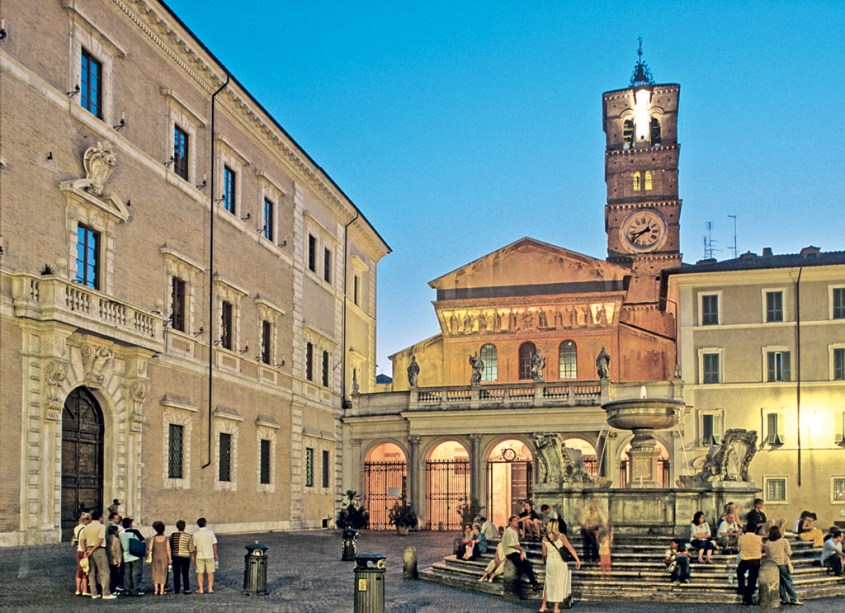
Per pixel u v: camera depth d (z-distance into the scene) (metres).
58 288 31.25
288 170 54.53
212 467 43.69
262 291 50.34
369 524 62.41
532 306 70.06
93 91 35.72
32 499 30.70
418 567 32.81
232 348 46.66
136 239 37.72
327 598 23.80
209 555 24.38
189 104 42.81
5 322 30.03
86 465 34.44
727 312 60.59
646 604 23.72
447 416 60.12
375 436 62.47
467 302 70.94
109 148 35.62
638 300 94.50
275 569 30.97
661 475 58.88
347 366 64.88
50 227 32.38
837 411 58.19
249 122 48.75
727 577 25.25
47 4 32.62
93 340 33.69
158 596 23.30
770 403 58.97
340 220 63.94
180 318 41.66
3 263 30.05
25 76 31.34
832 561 27.77
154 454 38.59
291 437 53.81
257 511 48.78
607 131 100.06
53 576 25.27
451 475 65.50
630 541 28.36
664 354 68.88
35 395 31.09
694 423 59.44
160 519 38.81
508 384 60.00
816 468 57.78
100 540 22.72
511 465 68.25
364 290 70.50
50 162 32.50
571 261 70.50
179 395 40.88
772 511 57.81
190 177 42.84
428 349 72.69
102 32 35.53
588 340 69.25
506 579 24.30
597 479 31.39
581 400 58.41
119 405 35.81
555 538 21.97
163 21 39.47
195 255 42.84
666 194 96.75
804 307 59.75
